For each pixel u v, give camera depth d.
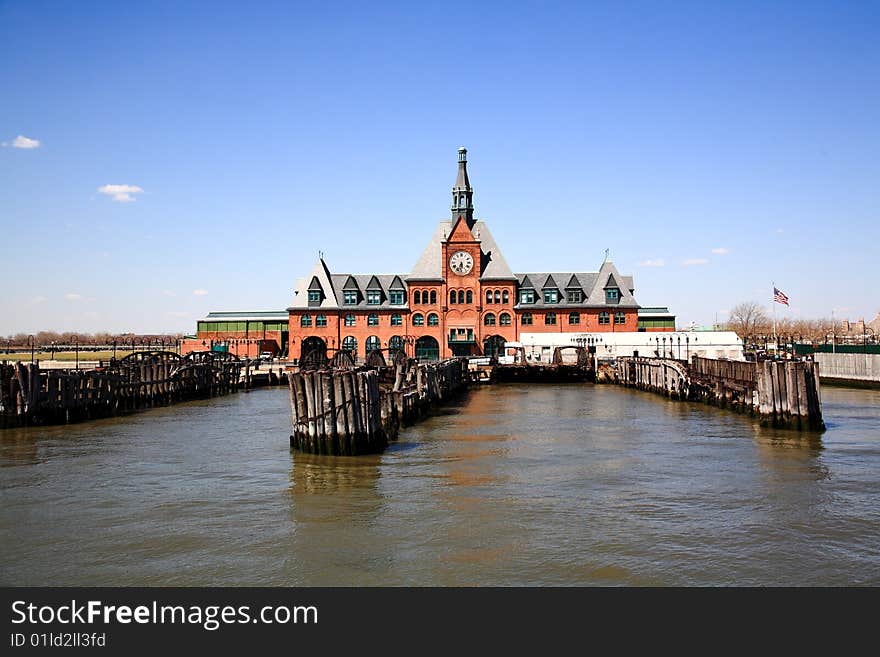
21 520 22.59
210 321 122.75
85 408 48.59
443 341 107.69
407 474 28.78
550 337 96.31
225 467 30.55
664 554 19.11
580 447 35.38
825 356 82.88
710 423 44.25
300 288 111.56
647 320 118.31
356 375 32.44
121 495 25.70
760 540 20.17
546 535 20.64
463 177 110.94
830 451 33.62
